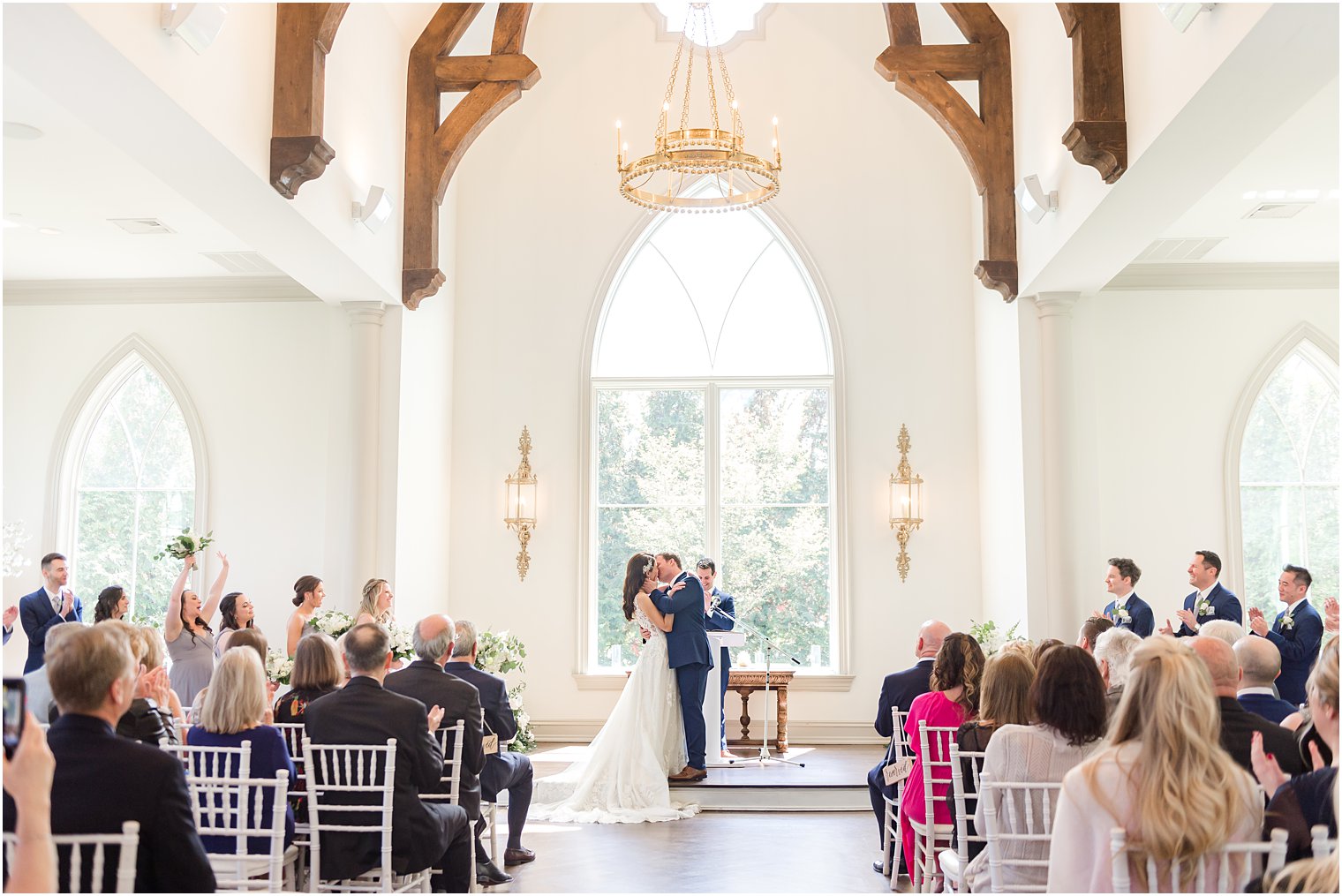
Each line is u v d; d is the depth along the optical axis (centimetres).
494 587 977
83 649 256
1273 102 510
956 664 447
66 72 466
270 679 650
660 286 1021
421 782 401
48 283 965
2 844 231
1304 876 195
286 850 389
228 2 550
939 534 966
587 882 539
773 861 584
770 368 1008
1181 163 580
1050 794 312
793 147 1004
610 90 1013
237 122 564
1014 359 841
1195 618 673
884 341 986
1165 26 536
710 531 993
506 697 551
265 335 959
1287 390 934
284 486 943
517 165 1012
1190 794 215
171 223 816
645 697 747
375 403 836
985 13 838
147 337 963
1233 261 916
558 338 998
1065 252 721
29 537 950
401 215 841
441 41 851
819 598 988
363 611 707
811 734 954
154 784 253
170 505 962
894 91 1000
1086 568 809
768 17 1012
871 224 996
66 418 959
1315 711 238
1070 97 678
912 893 498
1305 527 920
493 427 992
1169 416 922
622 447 1009
